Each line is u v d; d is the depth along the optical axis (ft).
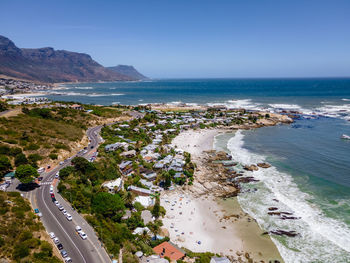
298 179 282.77
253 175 298.97
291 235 192.95
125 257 146.82
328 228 197.98
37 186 228.02
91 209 195.52
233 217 218.79
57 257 141.08
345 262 164.96
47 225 172.86
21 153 264.11
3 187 218.59
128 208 215.51
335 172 295.48
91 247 154.61
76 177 245.65
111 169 272.92
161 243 175.73
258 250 179.01
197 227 204.85
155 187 263.90
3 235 137.28
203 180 287.28
